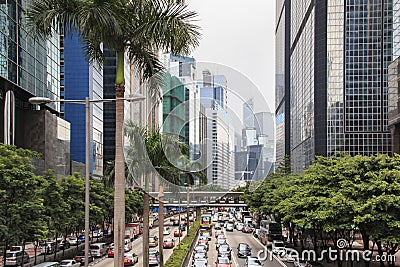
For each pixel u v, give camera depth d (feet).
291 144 463.42
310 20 360.89
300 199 110.63
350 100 328.29
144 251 93.91
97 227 220.64
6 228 87.86
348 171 98.17
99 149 340.59
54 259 142.61
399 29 301.43
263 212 182.50
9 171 90.48
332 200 92.94
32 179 94.48
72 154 313.12
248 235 247.91
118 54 53.36
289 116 479.41
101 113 351.87
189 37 49.80
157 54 53.62
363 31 329.11
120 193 52.75
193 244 182.50
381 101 325.42
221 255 143.43
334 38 332.60
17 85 205.16
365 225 92.38
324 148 328.08
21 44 212.84
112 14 50.06
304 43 388.78
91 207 148.05
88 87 318.24
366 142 325.42
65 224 122.83
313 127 342.23
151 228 269.64
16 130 221.25
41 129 228.63
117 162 52.85
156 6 51.42
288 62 503.20
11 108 195.93
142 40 50.75
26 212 92.94
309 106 361.10
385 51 326.03
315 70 338.34
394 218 87.97
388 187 89.51
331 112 329.93
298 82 421.18
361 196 93.04
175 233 223.51
